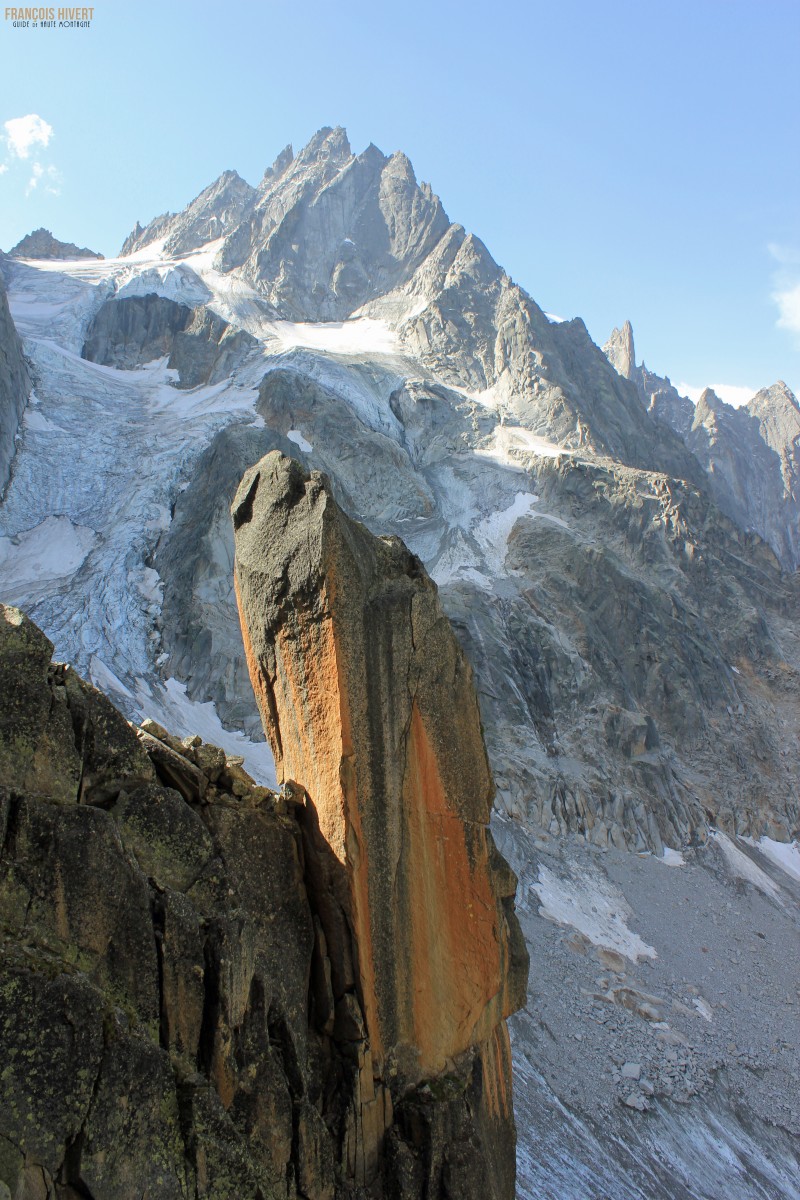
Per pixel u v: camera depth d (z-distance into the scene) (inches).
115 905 321.1
